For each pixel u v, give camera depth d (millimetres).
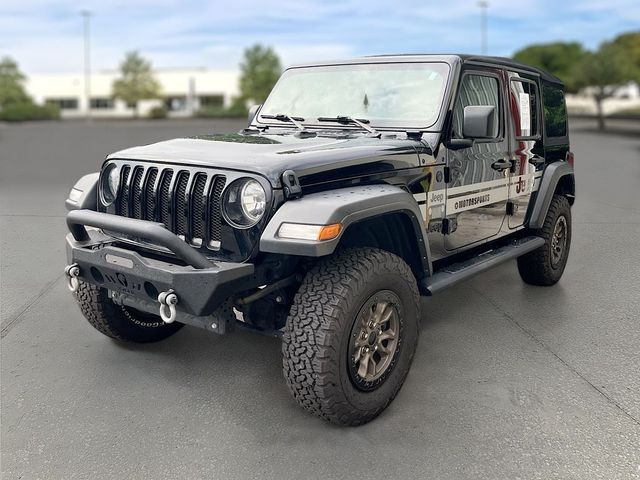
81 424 3459
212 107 71188
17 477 2998
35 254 6840
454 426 3428
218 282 3061
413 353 3695
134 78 74562
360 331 3320
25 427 3428
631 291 5715
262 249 3072
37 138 26469
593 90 32969
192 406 3654
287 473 3025
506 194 4914
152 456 3162
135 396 3770
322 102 4590
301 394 3240
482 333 4742
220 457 3154
